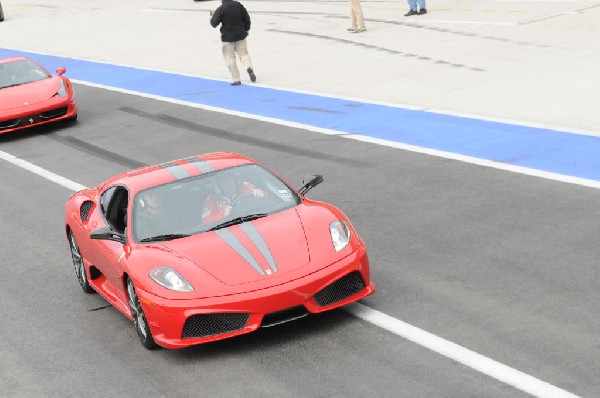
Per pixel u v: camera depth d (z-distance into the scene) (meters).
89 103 38.38
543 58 33.44
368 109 29.81
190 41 49.34
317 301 12.90
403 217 18.58
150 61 45.75
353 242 13.46
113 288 15.73
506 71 32.28
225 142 28.45
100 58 48.81
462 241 16.55
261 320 12.59
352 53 39.34
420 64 35.38
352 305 14.05
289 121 29.97
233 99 34.78
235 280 12.71
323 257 13.05
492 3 46.62
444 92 30.59
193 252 13.36
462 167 21.80
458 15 44.47
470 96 29.52
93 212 16.41
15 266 19.52
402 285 14.69
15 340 15.08
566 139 23.20
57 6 72.94
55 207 24.19
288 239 13.40
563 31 37.66
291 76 37.16
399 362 11.84
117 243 14.83
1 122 32.78
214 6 61.00
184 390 12.10
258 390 11.70
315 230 13.60
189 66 43.00
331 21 47.94
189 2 64.44
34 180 27.45
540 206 18.06
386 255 16.33
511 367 11.23
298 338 13.13
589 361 11.13
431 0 50.28
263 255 13.08
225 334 12.62
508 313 12.99
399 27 43.47
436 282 14.63
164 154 28.22
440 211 18.61
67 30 60.19
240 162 15.62
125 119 34.31
